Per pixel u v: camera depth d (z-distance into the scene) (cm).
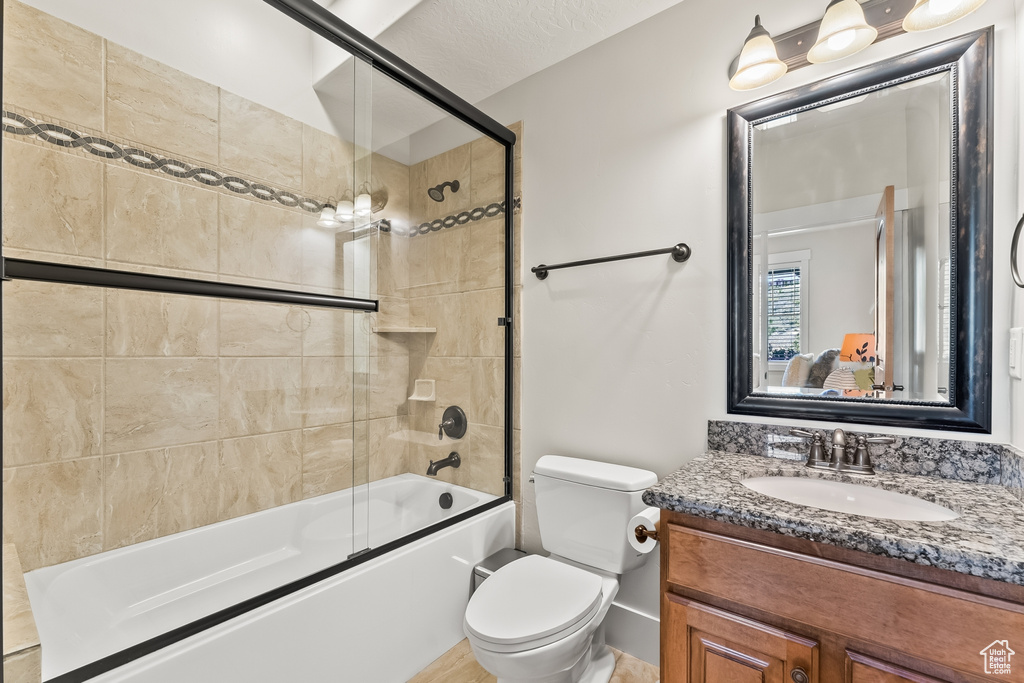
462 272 206
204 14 156
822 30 118
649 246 168
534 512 204
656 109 167
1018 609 74
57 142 130
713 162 154
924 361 121
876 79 125
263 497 169
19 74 124
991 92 112
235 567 161
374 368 185
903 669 83
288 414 173
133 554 142
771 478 127
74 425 133
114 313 139
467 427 203
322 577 142
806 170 137
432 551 169
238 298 161
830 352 133
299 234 173
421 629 165
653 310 167
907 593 83
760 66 134
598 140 182
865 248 129
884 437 122
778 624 96
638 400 171
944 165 118
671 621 109
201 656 112
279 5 141
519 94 208
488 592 144
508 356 209
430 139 199
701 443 156
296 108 173
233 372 162
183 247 151
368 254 187
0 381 84
